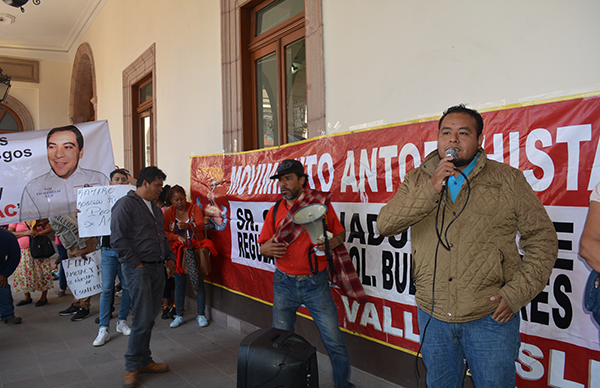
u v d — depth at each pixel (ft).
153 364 11.04
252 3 14.10
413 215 5.63
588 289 5.49
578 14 6.06
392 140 8.76
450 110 5.82
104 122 14.69
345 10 10.03
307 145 11.00
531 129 6.58
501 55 6.98
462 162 5.71
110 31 28.48
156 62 20.98
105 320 13.79
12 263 15.70
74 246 16.48
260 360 6.32
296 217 7.98
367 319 9.36
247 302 13.65
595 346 5.90
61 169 13.91
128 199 10.51
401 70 8.70
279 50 13.29
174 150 19.27
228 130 14.94
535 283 5.03
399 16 8.71
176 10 18.72
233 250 14.19
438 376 5.70
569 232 6.16
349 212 9.73
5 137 13.17
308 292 8.70
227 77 14.94
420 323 5.99
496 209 5.35
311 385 6.46
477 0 7.29
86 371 11.36
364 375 9.39
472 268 5.36
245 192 13.41
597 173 5.90
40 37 39.06
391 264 8.79
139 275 10.34
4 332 15.06
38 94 41.34
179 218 15.24
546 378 6.40
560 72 6.26
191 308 17.39
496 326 5.28
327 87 10.63
